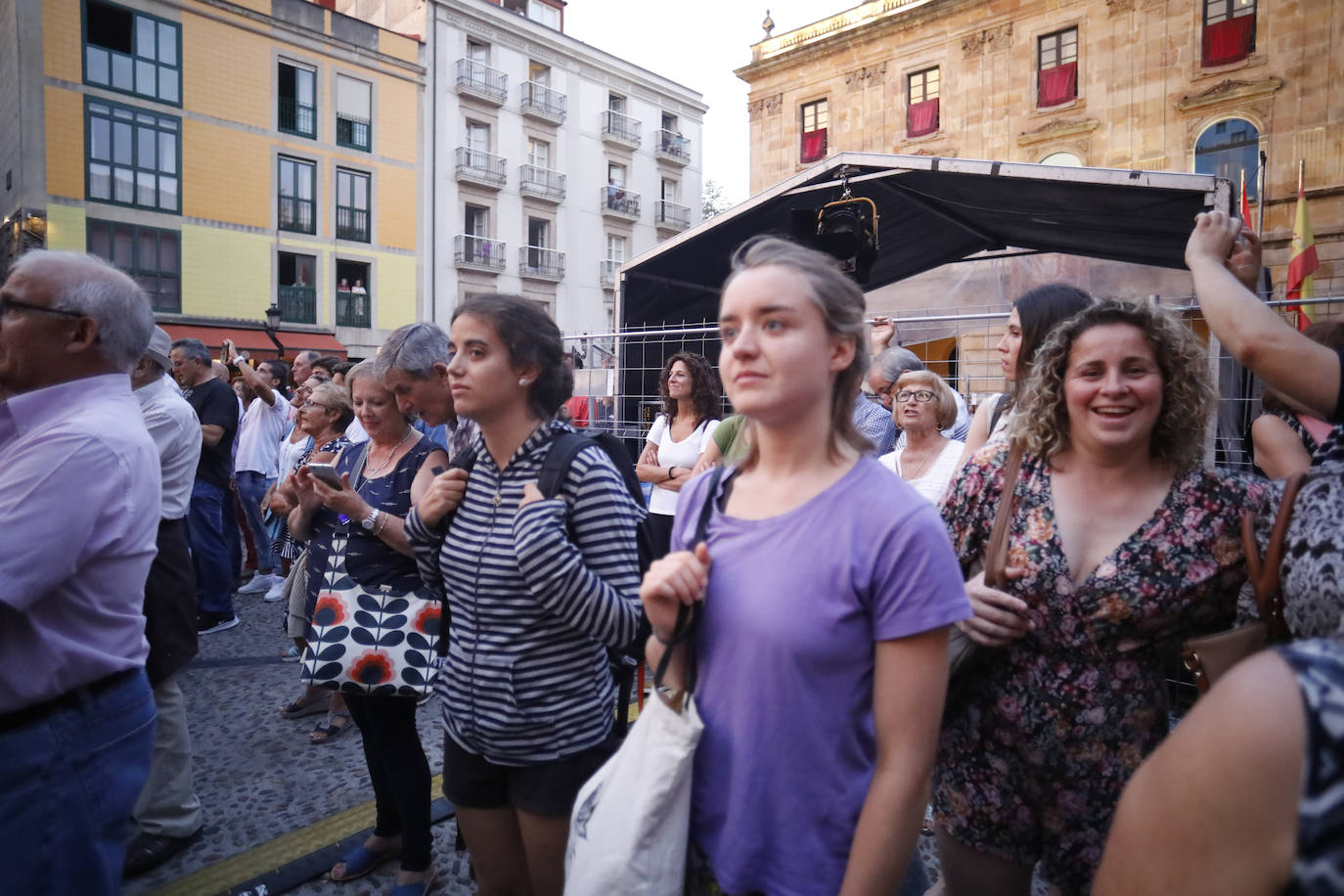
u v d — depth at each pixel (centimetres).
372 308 2217
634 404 772
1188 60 1471
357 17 2544
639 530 182
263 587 630
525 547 158
